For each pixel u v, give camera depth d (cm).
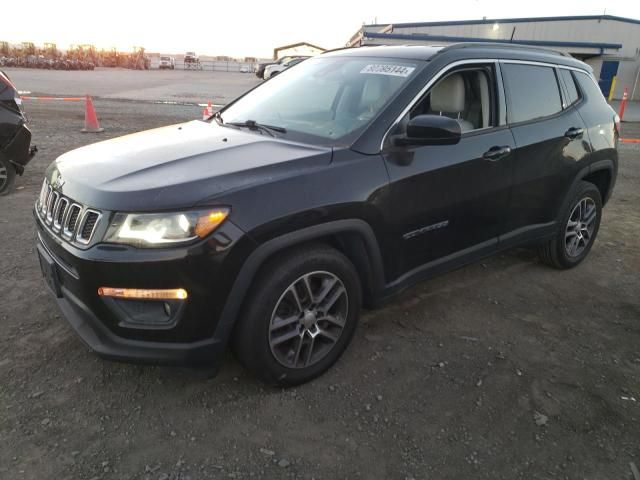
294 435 241
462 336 331
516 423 254
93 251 228
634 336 340
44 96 1811
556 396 275
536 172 372
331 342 285
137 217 225
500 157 340
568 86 414
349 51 380
